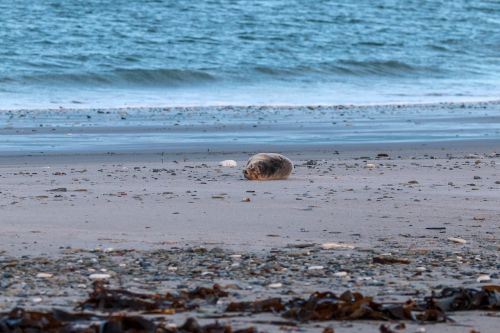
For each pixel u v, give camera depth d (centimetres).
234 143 8388
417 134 9338
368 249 3678
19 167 6575
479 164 6800
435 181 5794
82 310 2631
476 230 4172
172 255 3497
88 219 4338
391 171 6325
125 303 2664
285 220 4356
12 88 13100
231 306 2636
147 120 10312
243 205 4781
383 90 14862
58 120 10138
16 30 19112
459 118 11175
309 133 9300
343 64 17062
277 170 5850
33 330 2312
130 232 4019
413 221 4372
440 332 2431
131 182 5706
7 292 2862
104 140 8525
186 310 2644
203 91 13862
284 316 2555
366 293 2886
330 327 2453
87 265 3294
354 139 8794
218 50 18400
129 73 14600
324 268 3275
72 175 6062
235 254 3528
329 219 4394
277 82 15200
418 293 2894
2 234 3922
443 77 17062
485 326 2503
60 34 19038
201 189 5375
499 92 15175
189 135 9031
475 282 3077
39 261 3356
